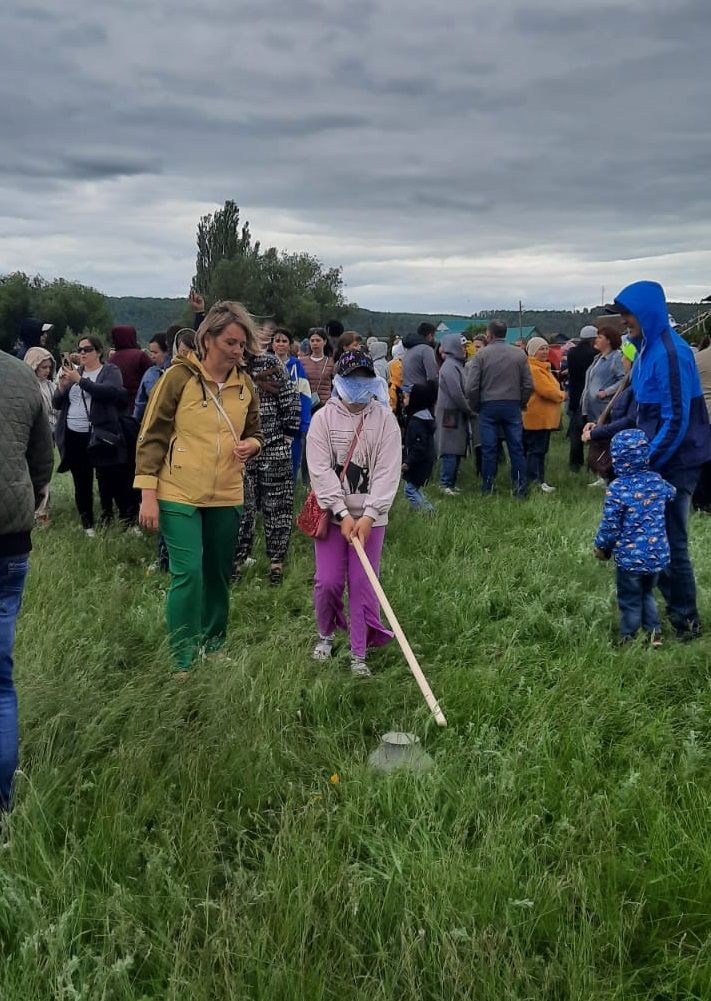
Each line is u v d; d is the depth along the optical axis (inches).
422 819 119.0
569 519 318.0
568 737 143.5
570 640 197.0
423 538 287.1
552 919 102.3
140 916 101.4
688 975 95.7
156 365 347.9
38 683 151.3
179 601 175.8
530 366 423.8
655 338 189.8
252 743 139.6
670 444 188.4
